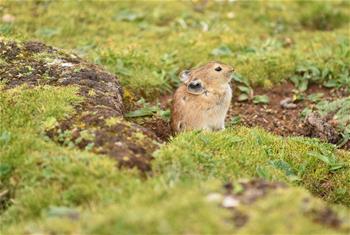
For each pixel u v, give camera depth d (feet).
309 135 45.24
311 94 51.08
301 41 60.13
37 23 59.21
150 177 31.76
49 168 31.68
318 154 38.83
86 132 34.63
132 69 51.85
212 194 28.76
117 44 56.49
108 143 33.86
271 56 54.65
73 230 26.99
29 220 29.48
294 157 38.70
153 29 60.80
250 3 67.56
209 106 42.73
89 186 30.60
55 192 30.60
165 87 50.75
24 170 32.09
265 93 52.19
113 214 27.07
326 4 66.95
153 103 49.24
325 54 55.11
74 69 42.55
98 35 59.21
